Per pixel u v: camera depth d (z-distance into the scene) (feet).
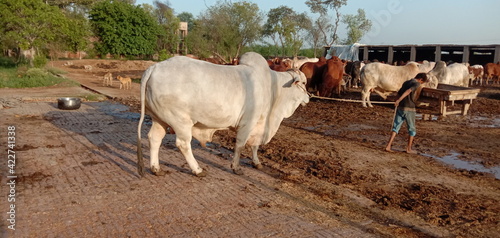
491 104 56.18
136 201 16.57
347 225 14.99
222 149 26.37
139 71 133.49
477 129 36.52
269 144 28.71
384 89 49.08
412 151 27.40
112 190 17.79
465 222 15.74
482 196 18.90
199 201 16.78
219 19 146.30
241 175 20.65
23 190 17.49
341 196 18.17
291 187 19.07
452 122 40.32
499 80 95.96
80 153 24.06
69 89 66.49
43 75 74.13
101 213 15.24
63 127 32.27
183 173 20.54
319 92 57.98
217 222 14.74
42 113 39.24
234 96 18.47
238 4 148.46
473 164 24.85
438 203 17.70
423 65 69.00
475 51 138.10
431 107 49.75
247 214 15.57
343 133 33.96
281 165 23.07
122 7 174.91
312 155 25.80
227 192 17.98
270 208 16.31
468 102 44.14
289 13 185.37
